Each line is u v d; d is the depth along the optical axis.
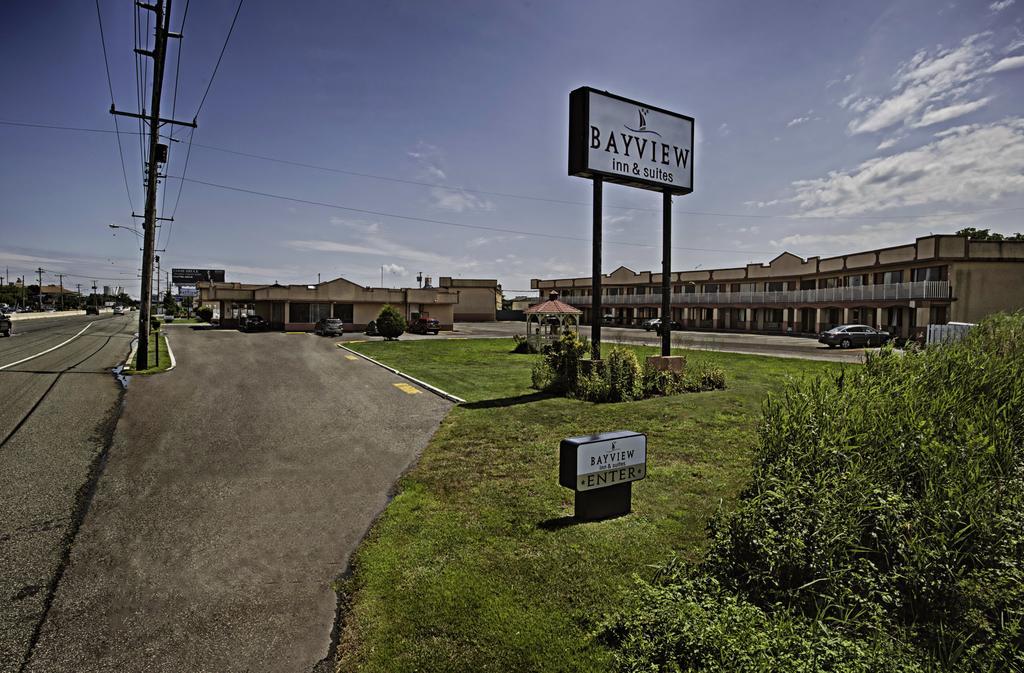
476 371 17.84
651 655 3.07
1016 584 3.11
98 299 154.75
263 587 4.30
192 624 3.82
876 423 4.49
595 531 4.89
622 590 3.86
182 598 4.14
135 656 3.47
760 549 3.58
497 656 3.27
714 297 53.09
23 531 5.29
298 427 9.69
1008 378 5.41
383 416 10.59
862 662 2.71
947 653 2.92
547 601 3.81
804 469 4.15
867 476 3.95
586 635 3.41
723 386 13.09
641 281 64.19
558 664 3.17
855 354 24.03
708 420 9.14
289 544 5.06
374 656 3.33
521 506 5.61
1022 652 2.81
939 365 5.70
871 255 38.38
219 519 5.63
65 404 11.48
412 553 4.64
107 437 8.84
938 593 3.16
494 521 5.25
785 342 33.59
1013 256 32.25
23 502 6.02
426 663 3.24
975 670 2.80
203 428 9.57
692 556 4.34
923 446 4.06
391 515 5.57
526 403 11.34
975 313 32.12
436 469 7.07
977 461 3.88
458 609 3.76
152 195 18.16
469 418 10.04
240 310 53.47
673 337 37.84
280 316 47.12
